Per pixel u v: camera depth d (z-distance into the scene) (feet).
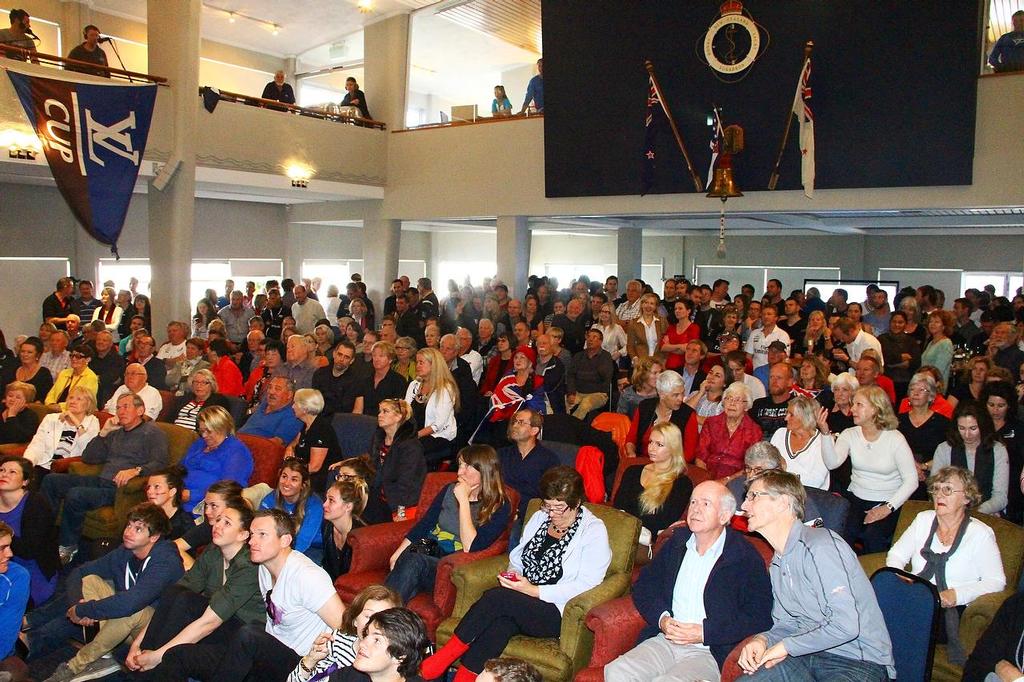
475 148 41.06
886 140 29.81
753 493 11.19
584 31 35.17
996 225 43.11
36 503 15.93
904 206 30.35
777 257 56.59
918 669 10.80
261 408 22.50
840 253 54.03
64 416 21.90
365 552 15.83
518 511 16.29
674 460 15.49
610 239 64.13
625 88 34.76
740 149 31.68
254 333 29.81
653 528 15.40
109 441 20.71
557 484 13.61
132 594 13.80
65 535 19.94
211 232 49.29
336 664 10.67
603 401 25.22
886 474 16.12
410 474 18.02
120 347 35.32
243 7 47.01
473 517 15.56
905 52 28.94
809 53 30.27
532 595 13.23
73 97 30.27
